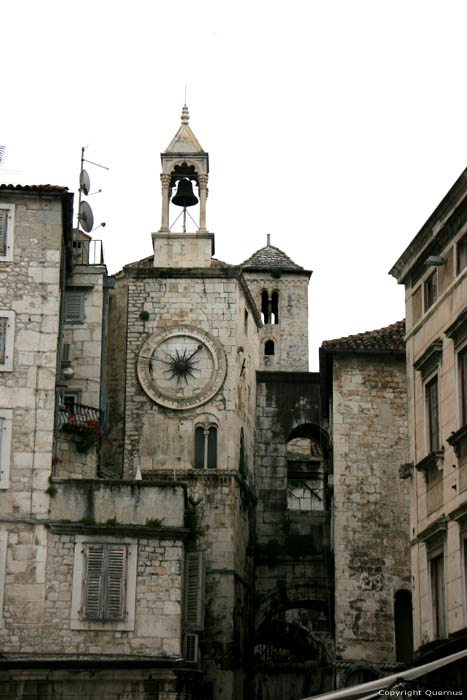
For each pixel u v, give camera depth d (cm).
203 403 5888
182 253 6162
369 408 5188
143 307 6038
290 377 6469
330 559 6047
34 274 4500
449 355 3719
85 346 5225
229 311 6022
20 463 4325
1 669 4088
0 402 4369
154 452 5828
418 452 3972
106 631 4206
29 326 4450
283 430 6388
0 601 4181
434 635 3738
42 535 4266
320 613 6625
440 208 3800
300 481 7788
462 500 3528
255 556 6153
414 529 3962
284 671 7719
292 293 9169
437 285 3928
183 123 6366
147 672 4162
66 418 4697
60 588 4225
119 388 5997
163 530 4309
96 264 5328
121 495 4353
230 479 5769
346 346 5194
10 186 4534
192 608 4744
